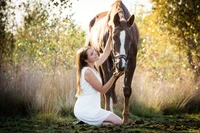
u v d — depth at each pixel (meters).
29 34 12.86
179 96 12.28
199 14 13.99
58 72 12.02
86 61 8.16
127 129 8.05
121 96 11.58
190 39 14.27
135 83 11.89
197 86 12.77
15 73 11.11
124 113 9.68
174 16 14.34
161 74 13.41
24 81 10.69
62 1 11.42
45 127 8.30
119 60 8.45
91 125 8.34
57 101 10.60
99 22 10.56
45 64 12.34
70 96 10.60
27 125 8.55
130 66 9.64
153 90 12.25
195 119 10.41
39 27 12.95
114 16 8.71
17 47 12.32
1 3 11.72
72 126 8.20
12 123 8.82
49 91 10.72
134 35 9.62
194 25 14.07
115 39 8.55
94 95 8.20
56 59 12.47
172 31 14.54
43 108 10.13
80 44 13.41
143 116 11.00
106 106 9.63
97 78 8.16
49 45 12.67
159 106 11.75
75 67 12.30
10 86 10.56
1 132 7.68
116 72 8.03
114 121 8.27
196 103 12.24
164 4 14.47
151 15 15.05
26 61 11.89
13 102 10.34
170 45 14.52
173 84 12.65
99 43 9.97
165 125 8.91
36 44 12.68
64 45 12.96
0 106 10.27
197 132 7.96
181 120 10.12
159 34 14.79
